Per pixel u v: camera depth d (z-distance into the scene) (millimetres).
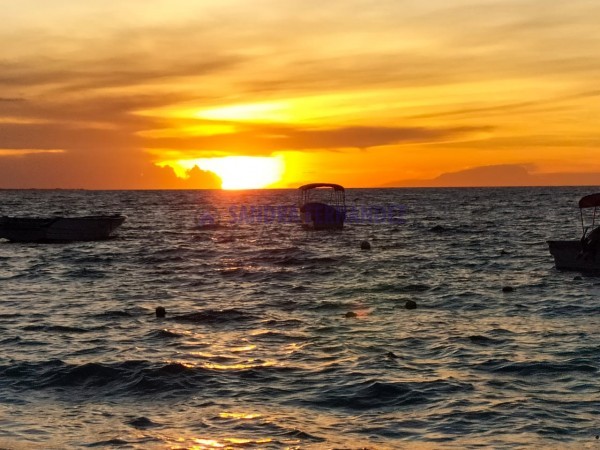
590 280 29672
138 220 85188
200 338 18719
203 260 39531
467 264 36625
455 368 15352
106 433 11570
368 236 57281
